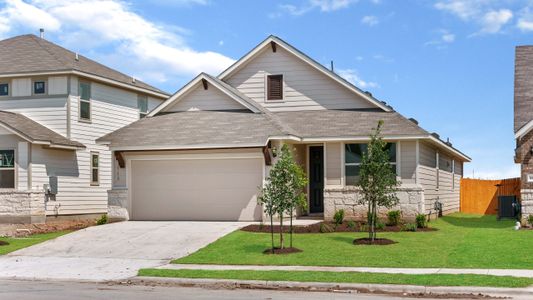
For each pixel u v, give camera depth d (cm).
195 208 2461
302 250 1767
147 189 2519
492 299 1164
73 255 1864
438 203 2761
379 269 1482
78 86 2919
